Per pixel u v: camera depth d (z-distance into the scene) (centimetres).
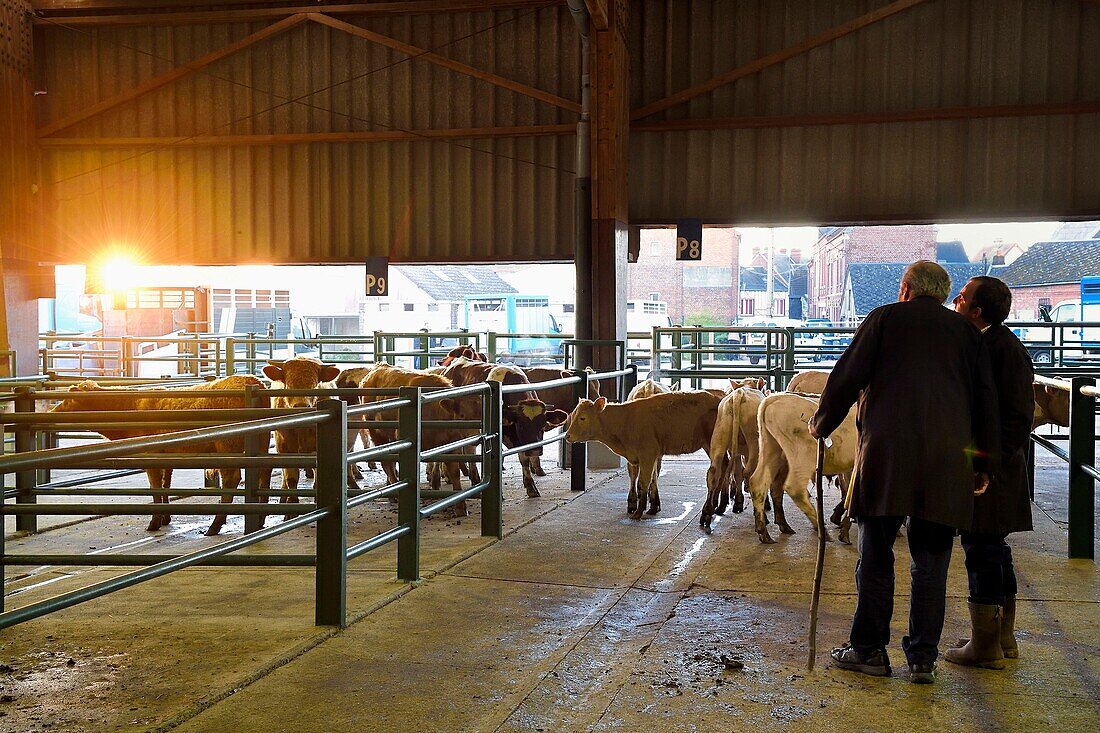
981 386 434
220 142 1606
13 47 1592
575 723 391
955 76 1425
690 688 430
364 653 481
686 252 1486
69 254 1658
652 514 892
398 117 1566
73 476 1154
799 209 1466
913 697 417
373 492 576
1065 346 1502
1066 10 1395
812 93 1459
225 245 1623
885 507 423
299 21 1568
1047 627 522
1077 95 1398
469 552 719
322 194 1594
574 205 1485
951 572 646
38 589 641
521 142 1530
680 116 1491
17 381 1001
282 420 482
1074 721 390
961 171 1423
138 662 464
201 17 1591
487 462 775
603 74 1338
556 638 507
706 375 1499
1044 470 1199
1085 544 691
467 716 397
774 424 740
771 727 386
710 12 1480
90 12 1619
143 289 2539
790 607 564
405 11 1538
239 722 390
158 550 755
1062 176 1399
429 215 1562
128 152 1638
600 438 874
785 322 4194
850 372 440
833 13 1452
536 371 1243
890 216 1441
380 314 3744
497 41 1529
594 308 1363
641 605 574
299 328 3116
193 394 777
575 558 705
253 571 680
